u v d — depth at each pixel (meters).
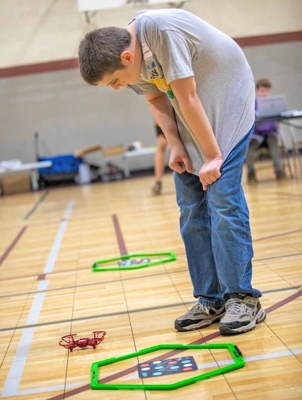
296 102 10.95
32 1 11.57
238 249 2.18
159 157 8.08
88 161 13.15
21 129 12.92
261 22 9.14
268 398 1.62
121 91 13.02
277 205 5.50
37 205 8.94
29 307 3.02
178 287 3.03
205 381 1.79
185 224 2.36
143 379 1.87
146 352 2.11
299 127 8.35
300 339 2.04
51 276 3.74
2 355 2.30
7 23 11.66
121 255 4.16
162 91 2.24
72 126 13.02
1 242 5.52
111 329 2.47
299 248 3.55
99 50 2.04
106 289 3.19
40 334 2.52
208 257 2.35
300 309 2.39
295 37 9.38
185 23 2.08
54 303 3.03
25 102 12.82
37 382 1.96
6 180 12.28
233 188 2.16
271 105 7.50
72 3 11.55
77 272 3.76
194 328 2.33
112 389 1.81
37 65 11.89
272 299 2.59
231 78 2.18
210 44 2.12
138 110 13.13
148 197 7.95
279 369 1.81
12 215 7.88
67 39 11.73
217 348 2.07
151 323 2.49
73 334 2.44
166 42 2.02
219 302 2.37
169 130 2.33
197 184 2.32
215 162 2.14
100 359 2.12
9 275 3.93
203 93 2.17
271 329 2.19
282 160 9.23
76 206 8.05
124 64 2.07
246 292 2.23
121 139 13.18
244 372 1.82
